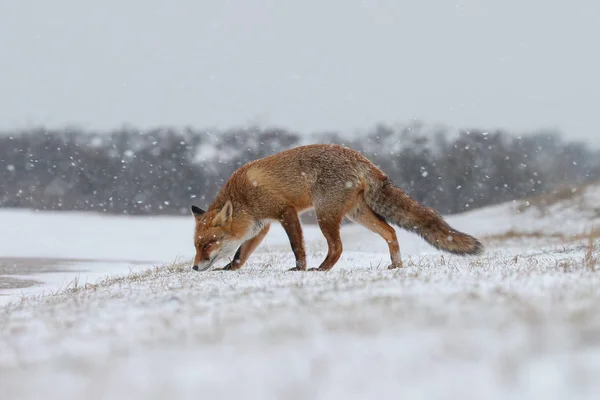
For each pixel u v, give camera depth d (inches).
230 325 295.9
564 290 350.9
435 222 627.5
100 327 337.1
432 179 2802.7
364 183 642.8
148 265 1031.0
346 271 597.3
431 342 229.9
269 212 658.2
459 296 338.0
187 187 2829.7
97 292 533.0
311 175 642.8
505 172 2802.7
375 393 177.9
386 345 231.3
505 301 315.3
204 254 664.4
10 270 949.8
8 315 422.0
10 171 2854.3
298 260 653.3
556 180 2807.6
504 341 223.3
